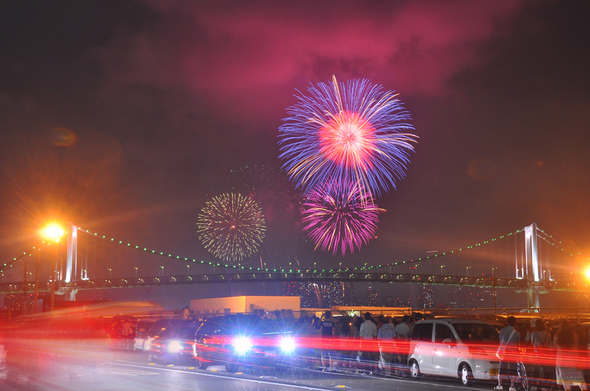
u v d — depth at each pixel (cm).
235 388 1324
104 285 13712
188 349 1978
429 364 1532
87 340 2769
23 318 4238
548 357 1440
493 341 1462
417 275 14275
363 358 1838
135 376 1623
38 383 1466
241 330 1819
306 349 1925
